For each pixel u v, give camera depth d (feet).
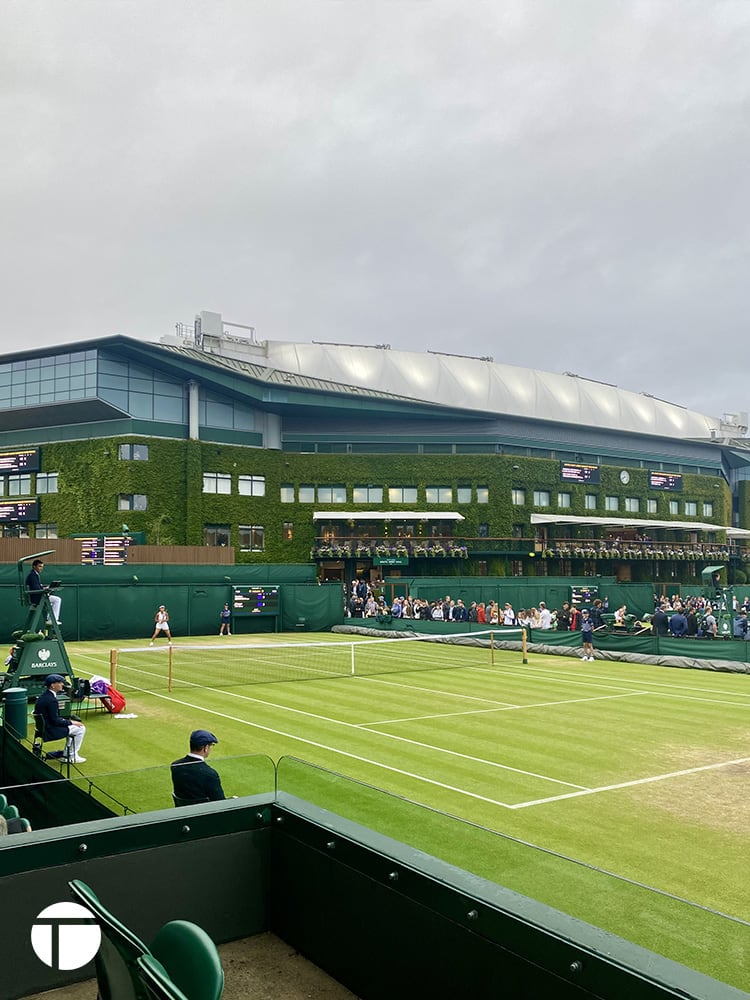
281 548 207.82
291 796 17.44
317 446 219.61
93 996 14.42
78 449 193.06
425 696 71.56
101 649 113.39
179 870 16.03
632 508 249.34
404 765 45.34
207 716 60.75
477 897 12.44
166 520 191.21
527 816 35.94
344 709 64.28
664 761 46.62
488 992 12.12
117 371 190.29
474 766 45.19
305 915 16.21
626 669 96.22
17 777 35.42
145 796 19.11
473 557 217.97
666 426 321.93
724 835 33.40
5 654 101.71
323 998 14.84
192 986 10.64
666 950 11.44
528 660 105.29
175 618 136.87
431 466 219.20
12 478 203.21
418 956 13.43
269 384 201.26
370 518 206.80
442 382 277.23
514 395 284.61
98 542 177.68
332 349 276.41
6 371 194.80
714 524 270.46
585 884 12.21
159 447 192.65
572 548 224.53
